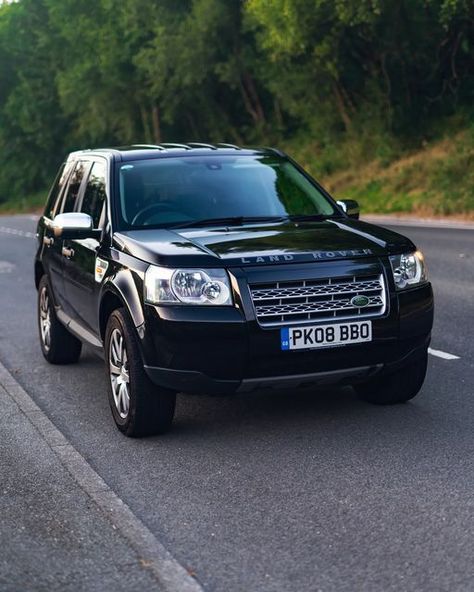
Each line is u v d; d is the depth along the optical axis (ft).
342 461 19.63
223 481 18.79
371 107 128.88
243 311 20.34
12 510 17.53
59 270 28.25
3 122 255.29
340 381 21.45
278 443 21.12
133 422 21.77
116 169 25.58
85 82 189.37
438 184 106.01
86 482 18.98
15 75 258.57
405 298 21.48
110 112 188.96
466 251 59.98
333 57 119.44
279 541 15.57
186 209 24.39
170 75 163.12
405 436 21.17
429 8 108.88
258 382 20.66
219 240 21.91
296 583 13.97
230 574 14.37
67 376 29.12
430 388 25.50
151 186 24.97
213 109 168.86
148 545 15.62
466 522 16.06
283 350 20.47
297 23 112.68
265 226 23.41
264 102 162.40
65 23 199.93
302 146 147.74
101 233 24.34
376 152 123.95
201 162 26.09
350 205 26.23
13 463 20.47
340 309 20.85
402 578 13.97
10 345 34.65
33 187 255.29
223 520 16.66
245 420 23.08
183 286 20.58
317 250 21.15
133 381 21.52
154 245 21.83
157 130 183.11
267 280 20.47
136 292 21.29
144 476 19.34
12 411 25.00
